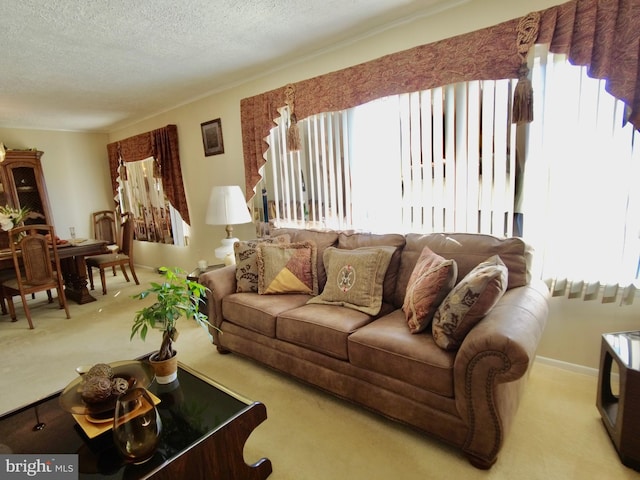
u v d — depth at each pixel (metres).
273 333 2.24
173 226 4.97
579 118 1.96
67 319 3.60
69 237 5.57
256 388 2.21
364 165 2.82
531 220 2.19
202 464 1.29
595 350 2.10
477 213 2.36
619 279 1.95
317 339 1.99
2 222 3.56
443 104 2.38
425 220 2.58
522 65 2.01
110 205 6.02
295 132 3.10
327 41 2.78
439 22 2.33
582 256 2.04
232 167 3.97
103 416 1.40
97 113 4.58
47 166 5.34
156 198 5.18
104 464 1.24
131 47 2.65
